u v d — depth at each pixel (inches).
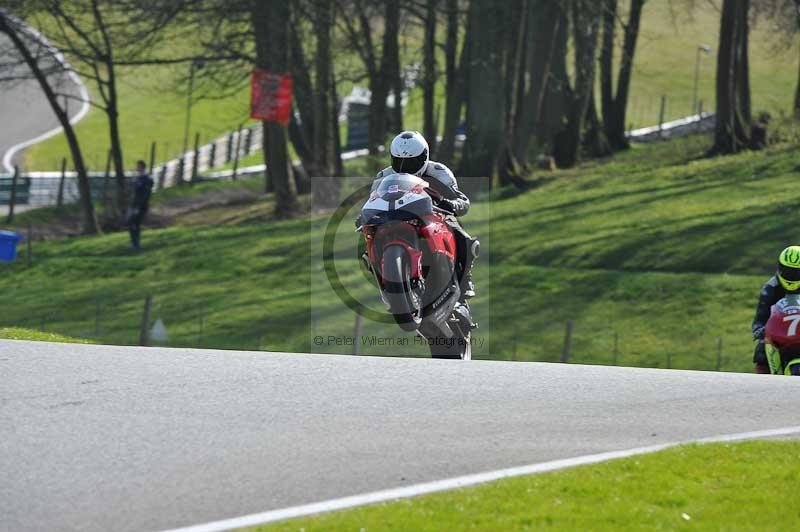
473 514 771.4
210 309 4128.9
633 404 1083.9
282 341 3730.3
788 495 826.2
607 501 805.2
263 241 5017.2
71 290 4554.6
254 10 5246.1
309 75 5738.2
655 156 6200.8
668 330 3590.1
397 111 6141.7
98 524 761.0
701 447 926.4
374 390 1098.7
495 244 4542.3
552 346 3548.2
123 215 5959.6
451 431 969.5
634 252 4271.7
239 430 955.3
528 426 993.5
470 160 5211.6
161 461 877.8
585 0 5659.5
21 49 5708.7
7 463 869.2
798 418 1051.3
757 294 3764.8
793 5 5713.6
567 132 6333.7
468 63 5447.8
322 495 812.0
